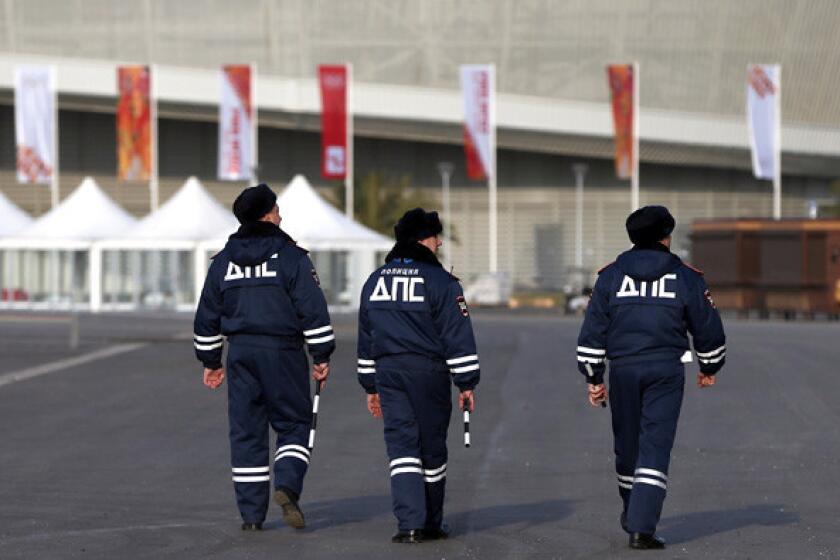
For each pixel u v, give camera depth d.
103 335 96.00
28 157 142.50
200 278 132.38
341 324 114.31
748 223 127.88
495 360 71.25
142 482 32.25
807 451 37.34
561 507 28.77
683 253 167.12
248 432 26.00
